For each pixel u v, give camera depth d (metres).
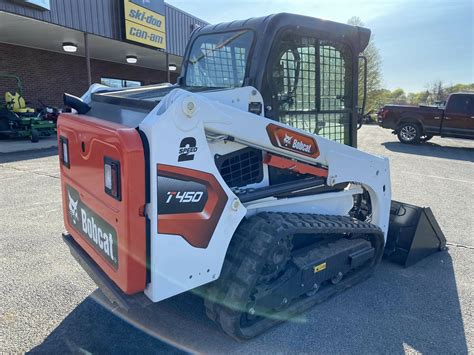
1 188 5.97
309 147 2.62
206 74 2.99
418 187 7.04
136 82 19.56
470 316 2.79
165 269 1.97
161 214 1.90
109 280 2.18
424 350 2.40
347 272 3.14
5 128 11.43
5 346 2.33
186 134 1.92
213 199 2.09
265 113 2.49
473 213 5.44
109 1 11.41
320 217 2.84
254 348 2.38
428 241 3.80
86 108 2.70
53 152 9.58
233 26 2.70
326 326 2.62
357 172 3.05
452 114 12.61
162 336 2.48
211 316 2.41
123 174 1.81
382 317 2.76
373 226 3.18
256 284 2.36
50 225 4.38
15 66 13.67
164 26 13.76
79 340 2.42
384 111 13.95
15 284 3.06
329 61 2.89
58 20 9.88
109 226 2.05
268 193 2.50
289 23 2.52
